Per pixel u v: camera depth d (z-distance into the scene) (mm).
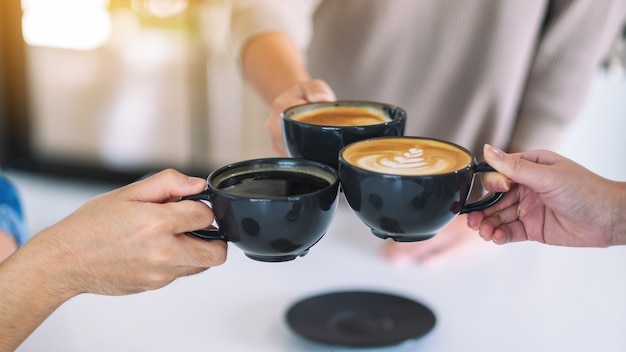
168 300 1244
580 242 903
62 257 771
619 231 867
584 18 1497
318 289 1275
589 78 1563
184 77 3148
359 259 1376
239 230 723
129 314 1199
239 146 3168
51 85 3201
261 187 759
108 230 754
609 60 2506
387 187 710
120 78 3205
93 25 3148
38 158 3275
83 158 3246
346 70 1570
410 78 1554
